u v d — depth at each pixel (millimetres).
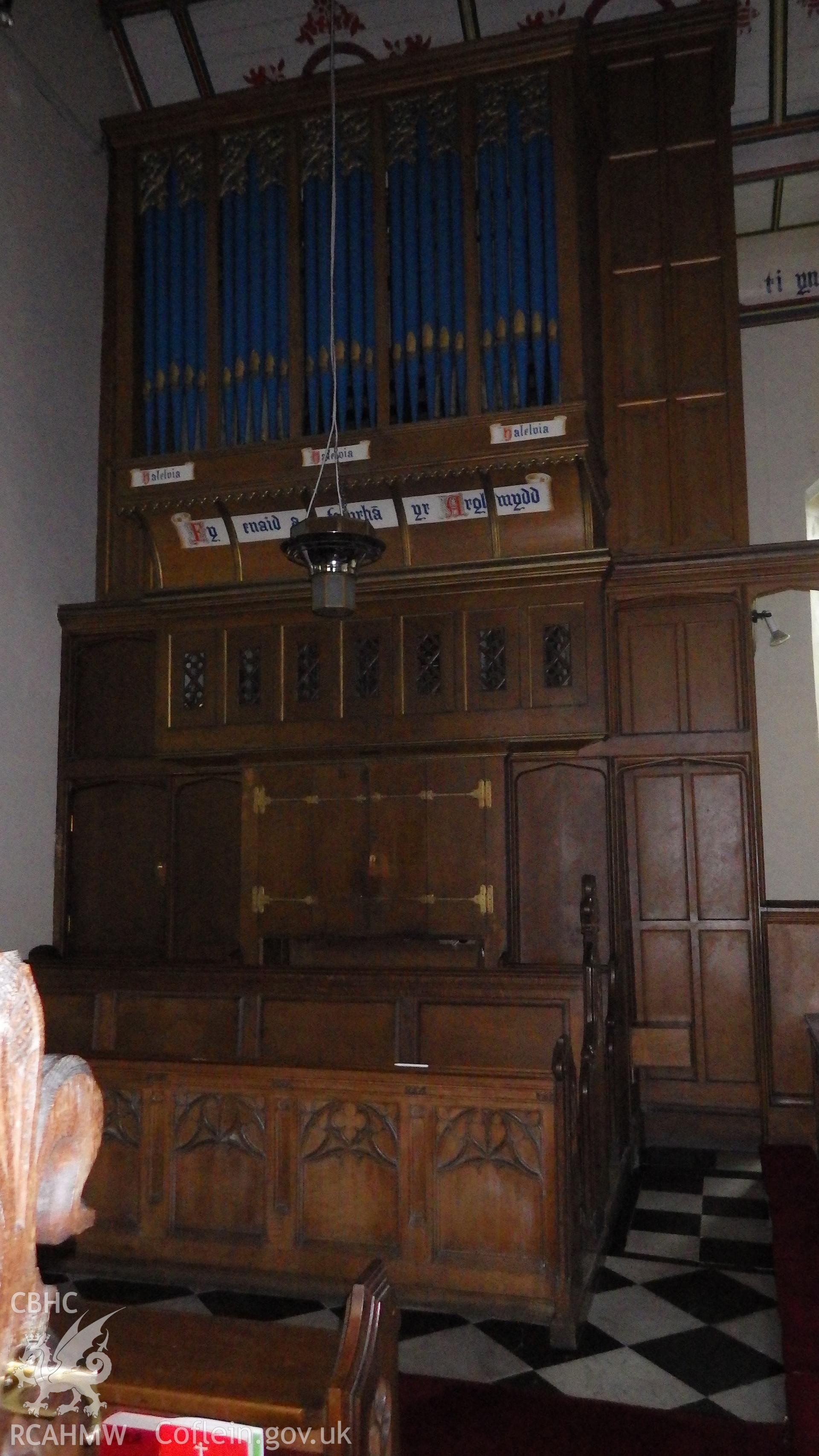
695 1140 7434
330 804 8031
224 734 8086
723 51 8352
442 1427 3555
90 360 9047
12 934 7926
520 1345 4191
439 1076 4363
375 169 8070
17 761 8031
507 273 7746
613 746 7824
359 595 7887
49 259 8453
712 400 8375
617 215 8750
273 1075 4562
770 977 7379
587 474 7414
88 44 8984
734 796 7680
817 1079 6023
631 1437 3512
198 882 8508
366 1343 1656
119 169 8742
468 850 7754
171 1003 6027
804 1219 5309
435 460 7516
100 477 9125
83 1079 1289
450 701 7727
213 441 8203
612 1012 6270
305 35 9008
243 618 8172
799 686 9773
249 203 8422
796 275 9703
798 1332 4047
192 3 8859
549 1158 4277
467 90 7938
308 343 8141
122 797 8758
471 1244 4320
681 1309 4598
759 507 9539
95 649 8820
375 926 7844
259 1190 4578
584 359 7484
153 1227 4660
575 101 7863
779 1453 3420
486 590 7746
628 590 7863
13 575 7969
